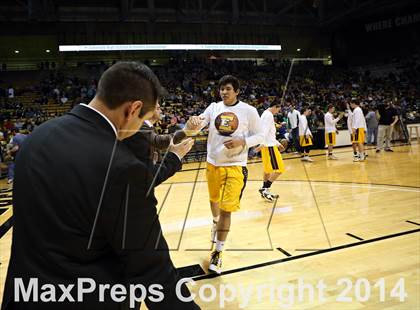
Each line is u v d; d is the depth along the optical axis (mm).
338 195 4348
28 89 12109
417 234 2883
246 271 2295
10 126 7562
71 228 620
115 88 688
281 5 17203
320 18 16812
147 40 15594
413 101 14609
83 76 11344
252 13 16781
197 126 1605
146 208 672
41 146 671
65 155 647
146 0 15664
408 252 2518
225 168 2328
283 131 4320
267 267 2344
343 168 6449
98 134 680
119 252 662
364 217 3418
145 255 676
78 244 624
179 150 970
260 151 4180
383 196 4250
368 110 10344
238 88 2314
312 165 6891
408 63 17656
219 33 16109
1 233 3496
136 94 696
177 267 2381
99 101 715
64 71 12453
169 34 15781
